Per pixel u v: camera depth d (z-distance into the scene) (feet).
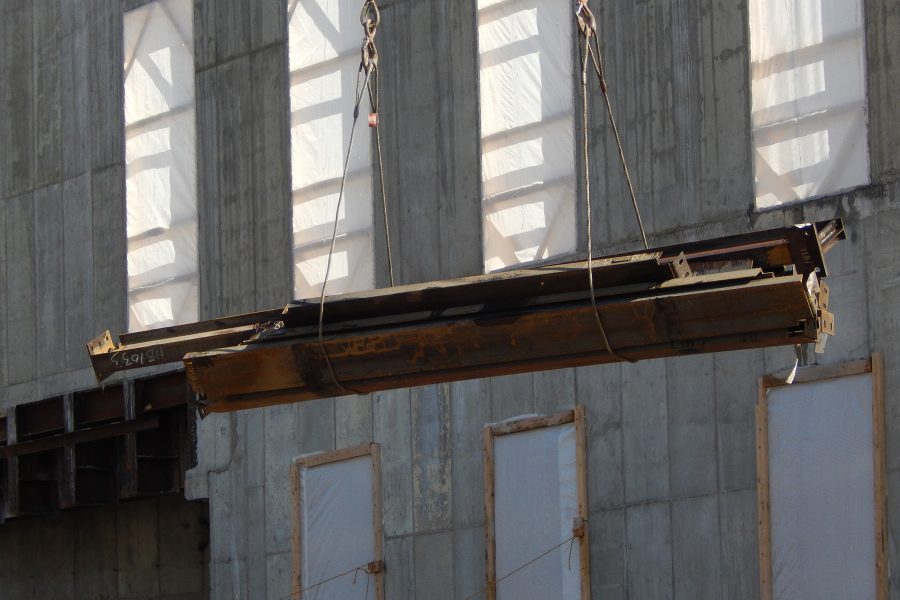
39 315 108.06
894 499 63.05
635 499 72.43
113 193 103.55
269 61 94.27
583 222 76.84
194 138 98.68
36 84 110.22
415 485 82.99
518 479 77.61
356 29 89.71
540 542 76.02
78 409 102.12
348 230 88.74
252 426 92.27
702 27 72.43
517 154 80.53
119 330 102.06
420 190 84.94
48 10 109.91
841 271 66.13
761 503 67.10
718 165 71.15
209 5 98.32
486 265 81.25
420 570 82.07
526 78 80.59
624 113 75.31
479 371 49.98
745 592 67.67
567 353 48.49
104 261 103.76
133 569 106.22
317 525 87.71
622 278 47.78
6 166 111.75
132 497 99.66
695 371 70.90
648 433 72.38
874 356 64.28
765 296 45.24
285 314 52.08
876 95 66.03
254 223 94.12
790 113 69.15
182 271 98.84
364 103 88.58
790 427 66.85
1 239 111.55
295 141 92.32
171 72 100.63
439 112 84.43
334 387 51.75
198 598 102.53
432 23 85.30
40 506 104.83
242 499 92.22
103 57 105.29
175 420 99.66
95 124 105.40
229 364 52.19
